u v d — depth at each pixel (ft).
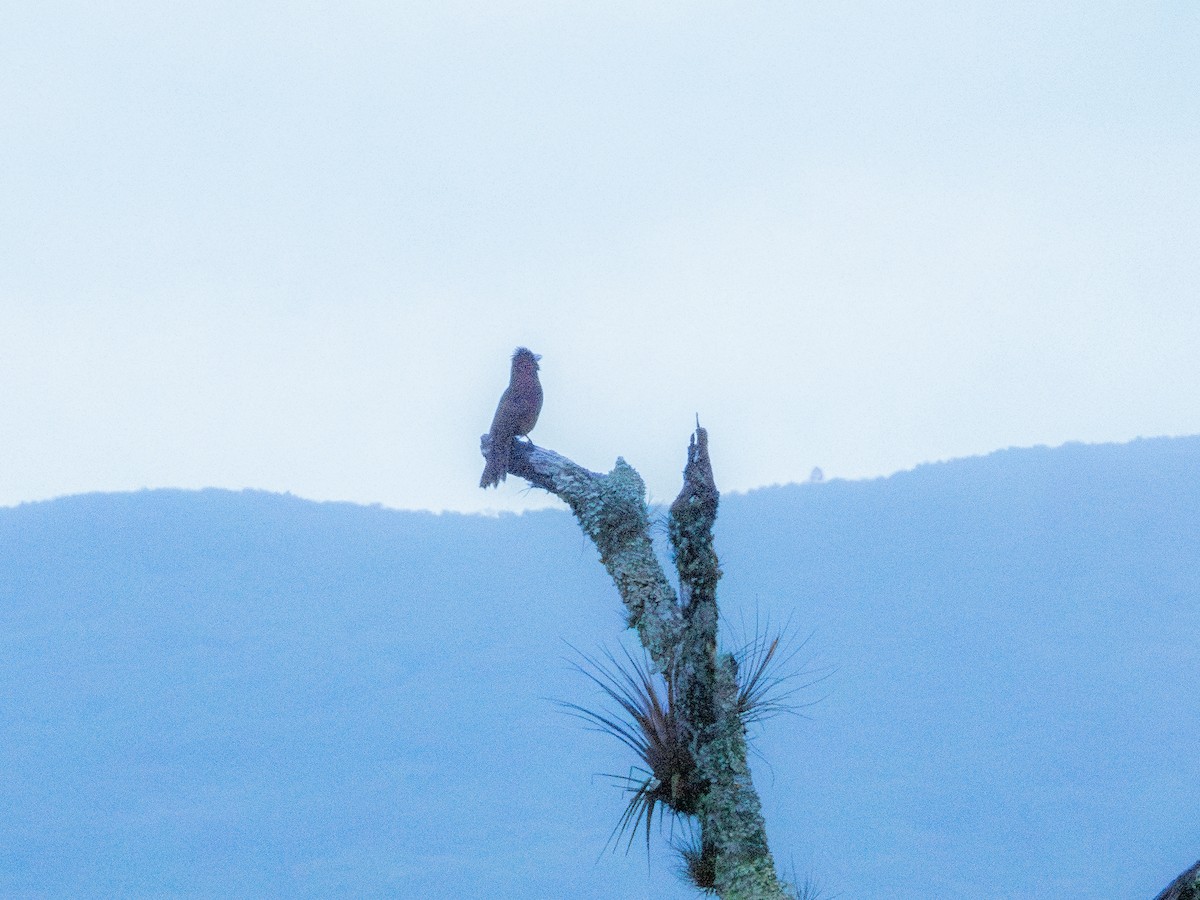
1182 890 11.34
